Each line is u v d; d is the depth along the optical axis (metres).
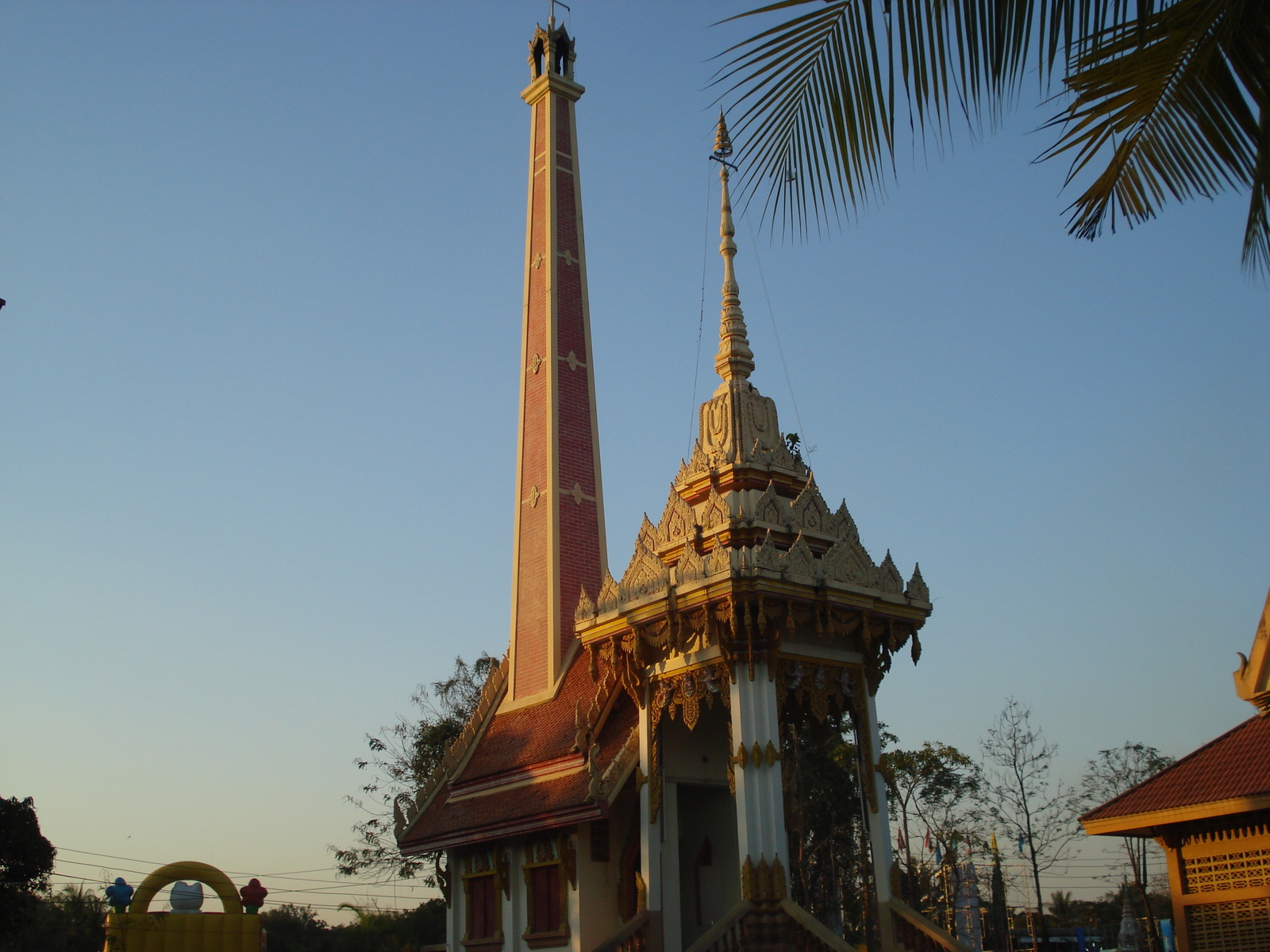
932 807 63.44
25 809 46.00
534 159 39.97
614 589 24.91
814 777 56.88
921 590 24.58
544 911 26.94
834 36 10.59
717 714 27.12
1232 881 17.97
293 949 63.22
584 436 35.59
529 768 28.52
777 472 25.09
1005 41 9.81
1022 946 66.31
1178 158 11.34
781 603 22.25
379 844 54.50
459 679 55.84
